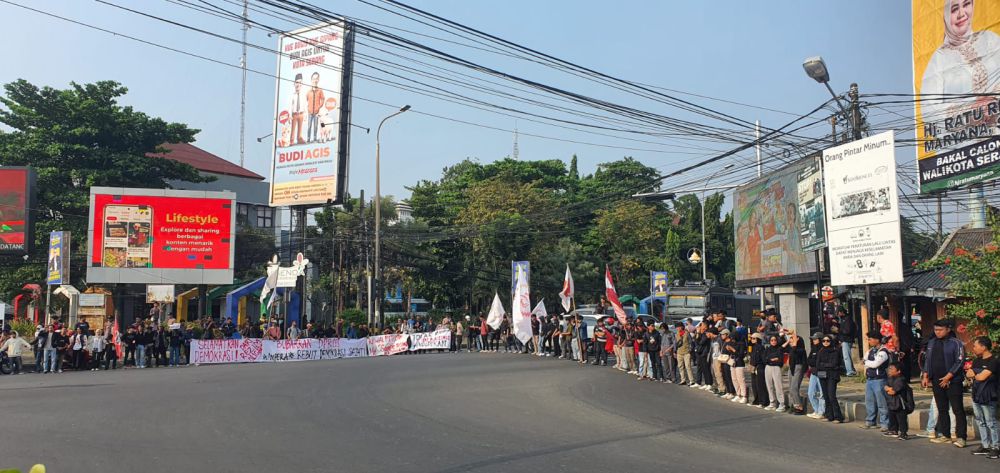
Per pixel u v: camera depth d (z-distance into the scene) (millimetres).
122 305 44625
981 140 22938
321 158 41625
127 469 8711
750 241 27828
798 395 14336
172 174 42812
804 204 21484
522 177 64438
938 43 24531
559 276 51844
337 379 19391
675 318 37000
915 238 33500
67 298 37938
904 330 17656
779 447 10664
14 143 38281
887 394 11562
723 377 17188
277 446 10148
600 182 66875
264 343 29141
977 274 12867
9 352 23625
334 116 41281
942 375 11148
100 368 25672
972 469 9289
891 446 10852
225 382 18734
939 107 24484
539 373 21500
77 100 39219
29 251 33906
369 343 32719
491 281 49125
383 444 10359
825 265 21297
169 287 32125
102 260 32031
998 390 10297
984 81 22969
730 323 30125
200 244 33125
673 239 66312
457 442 10578
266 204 57812
